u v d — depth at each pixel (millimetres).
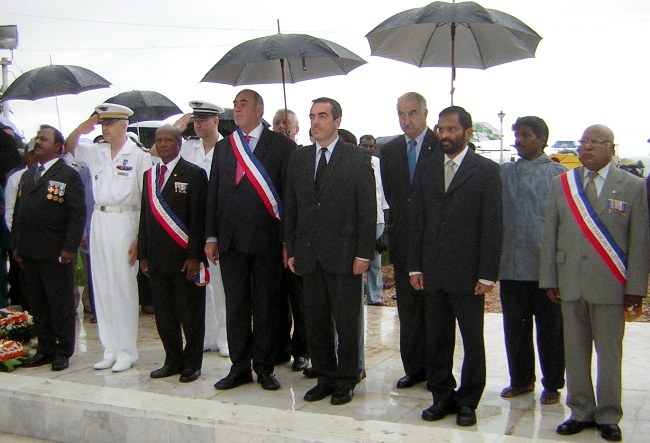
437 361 4660
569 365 4434
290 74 6680
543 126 5023
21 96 7703
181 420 4512
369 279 8742
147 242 5590
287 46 5598
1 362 5805
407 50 6059
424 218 4676
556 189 4504
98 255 5863
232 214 5238
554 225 4504
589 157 4336
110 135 5840
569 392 4441
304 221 5004
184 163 5602
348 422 4328
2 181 7512
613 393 4281
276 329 5383
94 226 5871
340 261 4871
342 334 4945
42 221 5785
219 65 5730
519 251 4957
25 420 5066
